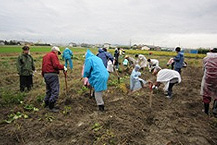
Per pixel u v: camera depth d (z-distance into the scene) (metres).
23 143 4.05
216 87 5.33
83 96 6.91
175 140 4.21
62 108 5.82
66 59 12.98
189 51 54.38
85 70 5.45
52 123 4.80
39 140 4.17
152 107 6.12
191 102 6.70
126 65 13.98
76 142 4.06
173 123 5.02
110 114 5.42
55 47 5.66
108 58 7.71
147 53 45.81
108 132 4.30
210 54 5.58
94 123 4.75
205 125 4.97
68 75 11.45
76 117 5.26
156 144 4.05
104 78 5.38
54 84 5.47
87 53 5.86
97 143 3.93
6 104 5.94
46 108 5.75
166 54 43.19
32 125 4.72
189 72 15.41
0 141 4.05
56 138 4.24
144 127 4.72
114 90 7.99
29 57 7.34
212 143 4.17
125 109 5.74
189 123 5.04
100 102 5.64
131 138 4.18
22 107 5.76
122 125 4.65
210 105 6.61
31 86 7.64
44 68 5.42
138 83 7.74
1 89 7.64
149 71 13.35
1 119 5.00
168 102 6.76
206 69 5.50
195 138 4.32
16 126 4.65
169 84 6.93
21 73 7.18
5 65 15.35
